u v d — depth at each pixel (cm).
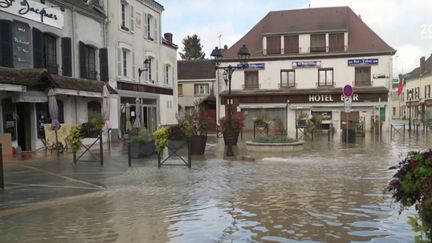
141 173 1072
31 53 1753
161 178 992
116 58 2456
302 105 3888
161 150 1185
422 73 6203
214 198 762
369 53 3800
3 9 1605
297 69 3944
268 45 4012
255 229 564
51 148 1652
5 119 1609
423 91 6147
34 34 1755
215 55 1571
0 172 862
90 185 905
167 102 3294
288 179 964
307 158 1402
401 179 391
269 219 614
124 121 2564
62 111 1977
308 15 4122
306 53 3934
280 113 3966
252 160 1340
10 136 1490
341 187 859
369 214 636
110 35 2402
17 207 701
